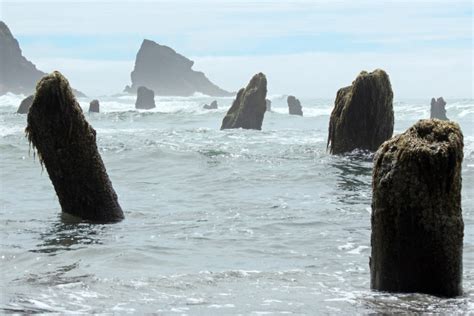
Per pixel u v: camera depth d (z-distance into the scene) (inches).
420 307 339.6
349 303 354.3
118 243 525.3
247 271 432.5
